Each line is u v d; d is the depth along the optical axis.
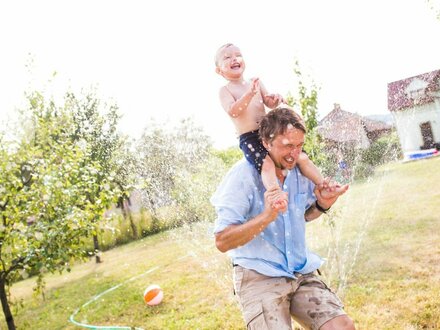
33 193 4.59
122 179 5.69
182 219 6.66
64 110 5.86
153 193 6.22
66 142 5.23
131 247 11.20
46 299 8.16
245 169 2.09
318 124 5.71
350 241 6.44
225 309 5.24
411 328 3.56
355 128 6.57
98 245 10.97
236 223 1.98
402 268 4.92
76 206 5.03
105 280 8.63
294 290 2.07
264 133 2.00
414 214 7.43
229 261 7.45
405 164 14.55
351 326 1.89
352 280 4.85
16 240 4.52
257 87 2.15
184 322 5.09
